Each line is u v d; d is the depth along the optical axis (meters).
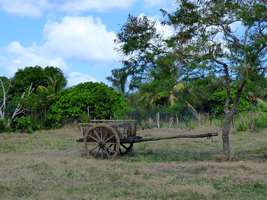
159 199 10.88
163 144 23.91
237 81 17.03
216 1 16.64
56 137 28.78
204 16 16.78
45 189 11.98
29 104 35.72
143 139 18.59
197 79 17.41
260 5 15.95
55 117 35.97
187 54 16.91
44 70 42.56
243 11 16.12
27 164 15.91
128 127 18.80
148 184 12.48
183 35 17.02
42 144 24.55
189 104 36.59
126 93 39.94
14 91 40.53
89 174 14.09
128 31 17.73
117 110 36.19
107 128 18.25
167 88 18.61
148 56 17.56
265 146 22.17
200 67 16.84
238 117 34.44
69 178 13.48
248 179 12.93
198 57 16.80
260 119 33.16
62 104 35.94
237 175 13.57
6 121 34.06
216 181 12.80
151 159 18.19
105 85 36.69
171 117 37.25
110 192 11.59
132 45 17.61
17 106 35.72
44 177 13.59
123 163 16.61
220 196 11.20
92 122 19.27
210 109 39.03
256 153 19.84
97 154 18.62
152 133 30.28
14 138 28.06
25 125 33.69
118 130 18.45
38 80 41.50
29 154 20.30
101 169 15.00
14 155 19.73
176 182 12.75
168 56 17.12
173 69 17.34
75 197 11.07
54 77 42.22
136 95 39.16
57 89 41.81
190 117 38.50
